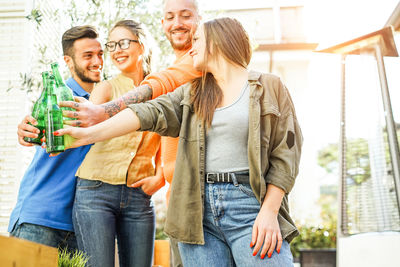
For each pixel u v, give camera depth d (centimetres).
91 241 181
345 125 388
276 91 148
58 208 192
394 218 351
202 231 138
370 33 361
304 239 614
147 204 201
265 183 140
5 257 87
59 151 141
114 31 210
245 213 138
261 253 131
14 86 279
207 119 144
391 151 337
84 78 217
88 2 298
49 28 316
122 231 195
